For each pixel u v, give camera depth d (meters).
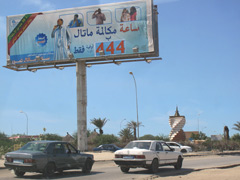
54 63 36.91
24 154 13.17
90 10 36.28
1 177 14.12
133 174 15.57
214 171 16.62
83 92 36.56
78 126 36.00
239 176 13.51
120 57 35.44
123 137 57.16
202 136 75.56
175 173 16.08
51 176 13.68
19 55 37.34
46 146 13.90
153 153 15.77
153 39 34.56
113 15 35.62
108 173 16.06
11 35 37.75
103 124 60.44
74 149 15.39
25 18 37.69
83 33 36.12
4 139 46.34
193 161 25.72
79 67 36.47
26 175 14.94
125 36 35.09
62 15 36.88
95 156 28.45
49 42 36.84
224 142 48.16
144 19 34.91
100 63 36.62
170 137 53.47
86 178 13.89
